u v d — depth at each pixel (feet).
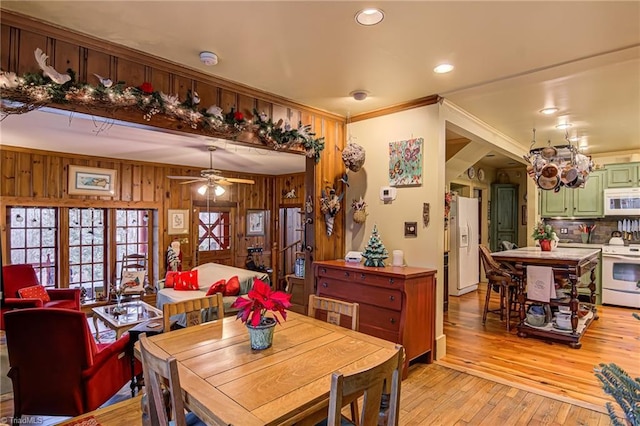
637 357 11.61
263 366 5.32
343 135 13.82
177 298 15.31
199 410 4.32
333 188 13.47
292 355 5.74
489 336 13.74
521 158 19.25
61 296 15.83
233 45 8.13
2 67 6.75
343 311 7.36
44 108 7.23
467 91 10.93
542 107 12.40
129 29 7.44
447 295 17.78
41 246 18.52
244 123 10.18
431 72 9.56
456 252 21.11
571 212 20.71
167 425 4.57
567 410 8.30
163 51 8.41
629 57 8.64
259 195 27.84
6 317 7.57
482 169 25.59
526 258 13.91
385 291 10.44
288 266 28.09
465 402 8.68
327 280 12.01
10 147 16.85
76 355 7.75
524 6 6.56
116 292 16.76
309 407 4.33
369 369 4.13
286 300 6.02
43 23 7.11
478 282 23.66
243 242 26.84
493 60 8.84
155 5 6.57
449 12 6.77
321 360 5.55
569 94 11.18
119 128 13.23
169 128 8.98
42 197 17.98
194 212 23.89
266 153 18.26
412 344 10.24
